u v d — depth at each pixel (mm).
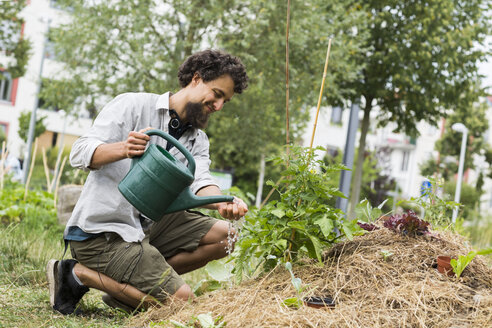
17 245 3742
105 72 9680
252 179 21312
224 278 2719
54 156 23656
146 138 2270
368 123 9898
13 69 15422
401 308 1984
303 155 2383
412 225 2453
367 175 21594
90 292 3057
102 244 2469
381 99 9898
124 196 2291
